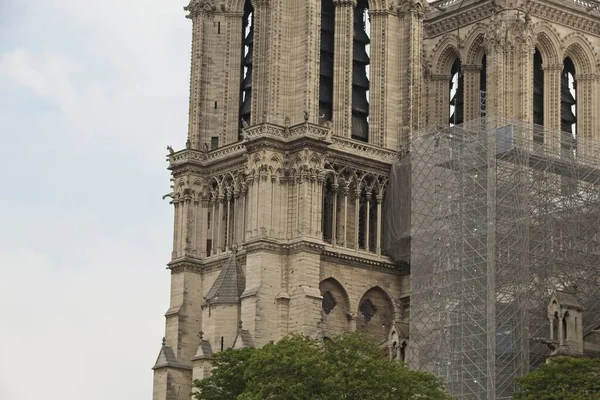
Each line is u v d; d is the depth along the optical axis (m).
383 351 197.88
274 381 169.62
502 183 190.75
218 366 186.75
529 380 170.38
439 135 199.25
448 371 189.88
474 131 194.88
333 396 167.00
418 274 197.50
